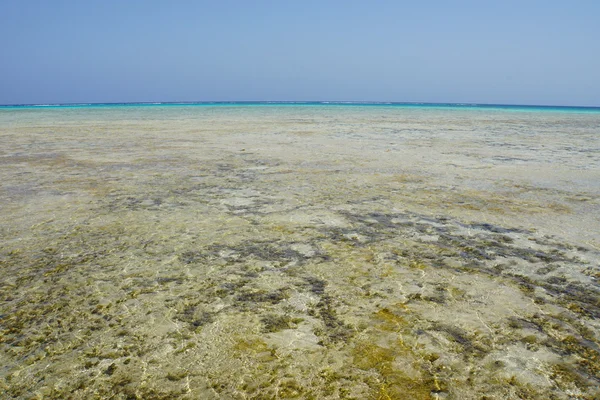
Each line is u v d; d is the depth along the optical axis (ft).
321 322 9.27
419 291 10.68
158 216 16.97
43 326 9.23
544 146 40.27
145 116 98.94
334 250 13.38
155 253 13.17
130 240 14.29
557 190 21.65
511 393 7.13
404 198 19.86
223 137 48.16
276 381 7.43
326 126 65.57
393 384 7.33
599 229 15.48
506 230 15.34
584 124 76.18
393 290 10.73
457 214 17.31
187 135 50.67
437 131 57.31
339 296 10.43
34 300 10.32
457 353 8.18
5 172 26.48
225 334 8.86
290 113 117.29
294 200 19.40
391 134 52.26
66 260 12.66
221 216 16.97
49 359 8.13
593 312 9.74
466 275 11.62
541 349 8.33
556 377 7.53
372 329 9.00
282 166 28.45
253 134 51.85
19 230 15.31
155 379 7.54
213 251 13.32
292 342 8.55
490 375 7.57
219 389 7.26
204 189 21.65
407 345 8.43
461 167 28.30
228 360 8.02
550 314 9.63
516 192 21.17
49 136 49.52
